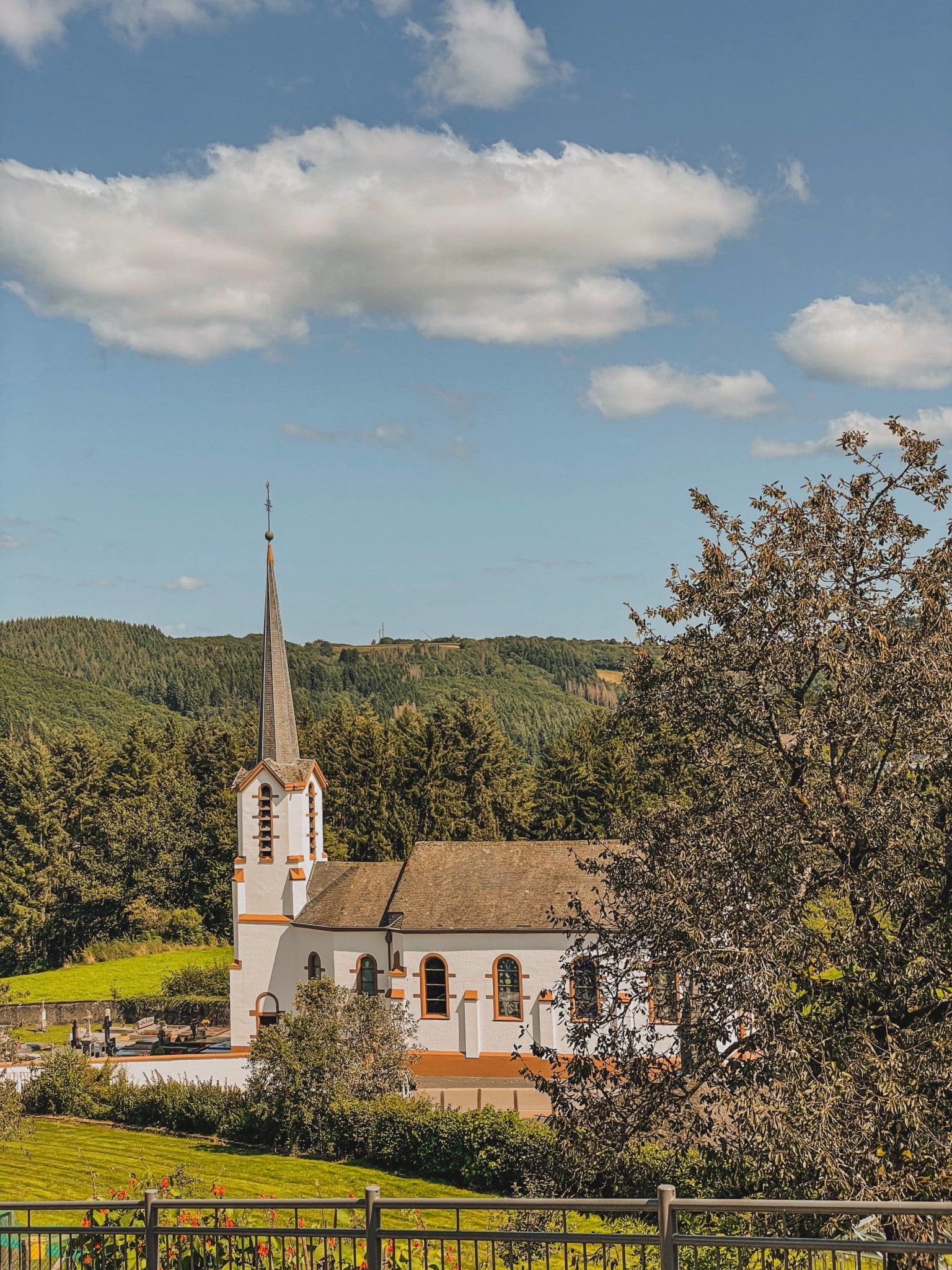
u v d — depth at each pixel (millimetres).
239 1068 54188
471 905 55344
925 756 23453
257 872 62844
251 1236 15711
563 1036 53188
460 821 102625
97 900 108062
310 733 123312
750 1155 20672
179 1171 32219
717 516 26078
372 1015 47188
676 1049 23484
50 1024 77062
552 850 57156
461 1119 39125
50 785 115875
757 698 24531
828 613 24016
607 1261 17031
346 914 59062
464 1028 54219
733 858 22844
